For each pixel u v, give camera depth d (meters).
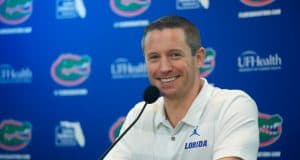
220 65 3.90
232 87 3.88
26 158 4.34
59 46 4.27
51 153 4.28
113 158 2.28
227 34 3.89
